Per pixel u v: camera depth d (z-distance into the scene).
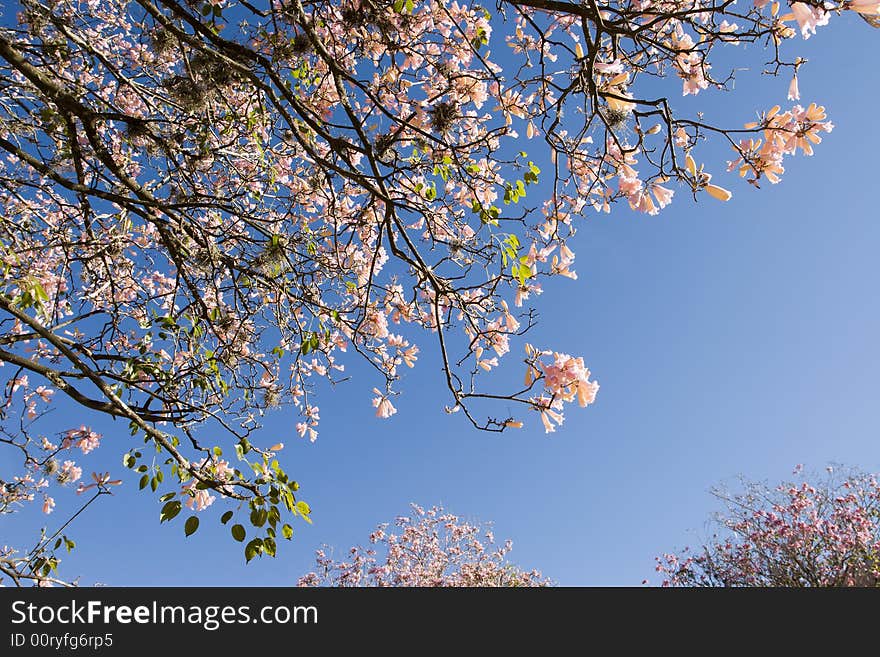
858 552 12.98
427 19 4.06
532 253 4.41
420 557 16.20
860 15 2.32
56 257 5.11
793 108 2.88
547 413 3.15
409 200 3.66
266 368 4.45
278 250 4.07
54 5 3.92
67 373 3.41
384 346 4.80
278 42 3.48
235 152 4.08
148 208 4.18
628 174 3.54
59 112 3.85
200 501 3.28
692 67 3.24
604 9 3.10
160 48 3.71
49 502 5.27
